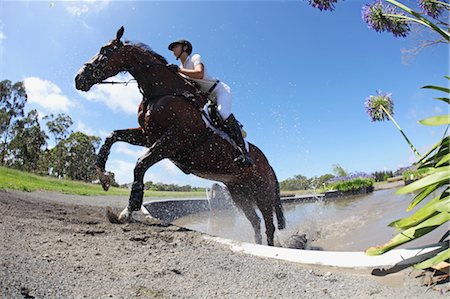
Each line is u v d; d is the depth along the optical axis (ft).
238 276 8.54
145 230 12.82
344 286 8.07
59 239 9.78
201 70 14.84
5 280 6.31
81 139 116.98
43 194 28.02
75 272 7.48
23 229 10.39
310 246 15.80
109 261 8.61
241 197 17.58
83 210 18.70
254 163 16.51
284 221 18.33
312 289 7.88
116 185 75.20
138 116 14.90
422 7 13.23
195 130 13.93
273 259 10.41
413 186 8.36
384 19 13.48
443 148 9.66
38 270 7.14
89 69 13.50
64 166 116.26
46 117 112.16
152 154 13.41
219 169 15.16
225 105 14.83
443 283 7.48
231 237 20.04
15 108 107.96
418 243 12.62
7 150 108.68
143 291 7.09
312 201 44.39
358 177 56.03
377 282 8.29
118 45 13.92
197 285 7.76
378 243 14.93
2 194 18.56
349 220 21.99
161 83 14.02
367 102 15.07
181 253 10.08
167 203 31.27
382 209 25.93
